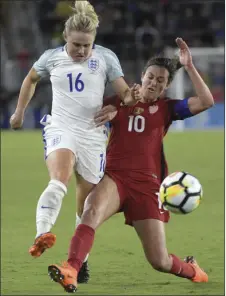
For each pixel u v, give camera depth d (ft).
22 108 71.41
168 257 68.90
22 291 72.18
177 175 63.21
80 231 63.98
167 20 335.67
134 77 296.10
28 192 142.10
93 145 68.49
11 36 320.91
